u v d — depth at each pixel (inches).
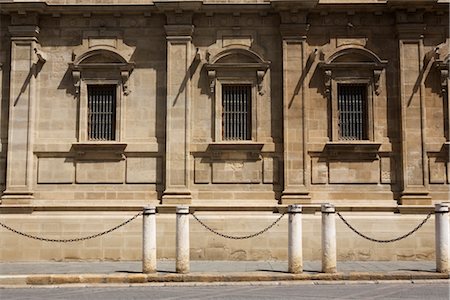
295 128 885.2
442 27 906.1
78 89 901.8
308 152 887.1
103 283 682.8
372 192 882.8
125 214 868.0
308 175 879.7
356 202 879.7
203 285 667.4
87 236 851.4
